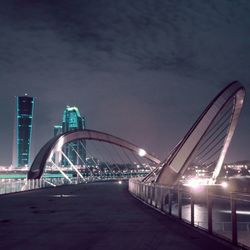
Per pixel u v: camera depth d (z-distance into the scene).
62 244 10.96
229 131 71.69
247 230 20.30
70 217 18.27
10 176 187.88
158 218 17.33
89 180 107.50
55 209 22.83
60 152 94.31
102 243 11.05
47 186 65.50
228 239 10.89
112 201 29.41
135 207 23.66
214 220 16.62
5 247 10.53
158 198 22.33
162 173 44.81
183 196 18.83
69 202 28.91
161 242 11.05
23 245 10.84
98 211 21.27
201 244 10.64
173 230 13.48
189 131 48.84
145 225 14.90
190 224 14.32
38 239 11.91
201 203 14.40
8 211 21.61
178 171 46.25
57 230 13.89
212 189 11.88
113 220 16.77
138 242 11.13
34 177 76.38
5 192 41.19
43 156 81.06
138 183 33.19
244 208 16.44
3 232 13.45
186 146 47.53
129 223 15.66
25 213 20.44
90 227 14.62
